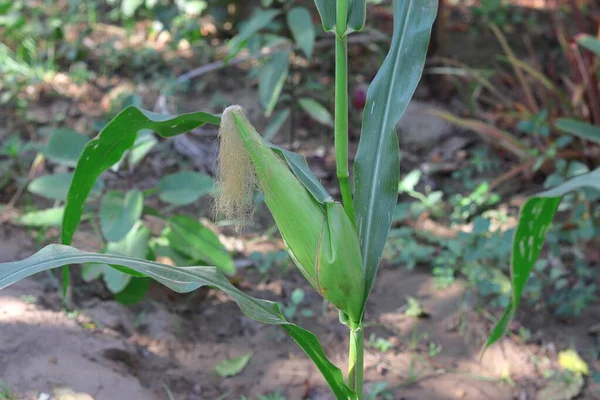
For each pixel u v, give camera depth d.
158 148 4.16
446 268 3.29
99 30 5.79
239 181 1.46
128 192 2.70
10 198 3.55
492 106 4.81
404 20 1.79
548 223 1.62
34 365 2.24
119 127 1.74
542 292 3.19
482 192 3.61
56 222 2.87
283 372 2.67
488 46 5.66
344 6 1.49
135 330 2.77
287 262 3.29
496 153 4.29
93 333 2.56
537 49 5.62
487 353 2.83
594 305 3.14
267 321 1.53
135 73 5.12
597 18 4.63
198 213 3.67
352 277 1.56
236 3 5.67
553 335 2.96
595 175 1.53
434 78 4.94
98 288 2.93
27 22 5.65
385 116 1.75
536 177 4.05
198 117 1.73
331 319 3.00
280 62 3.81
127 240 2.76
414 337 2.88
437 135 4.44
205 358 2.72
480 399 2.62
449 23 6.04
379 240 1.69
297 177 1.63
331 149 4.33
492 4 6.14
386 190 1.72
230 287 1.55
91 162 1.80
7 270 1.45
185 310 2.98
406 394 2.62
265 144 1.49
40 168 3.80
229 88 4.98
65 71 5.02
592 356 2.86
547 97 4.20
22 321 2.46
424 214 3.74
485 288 2.97
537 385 2.70
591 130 3.42
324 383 2.62
